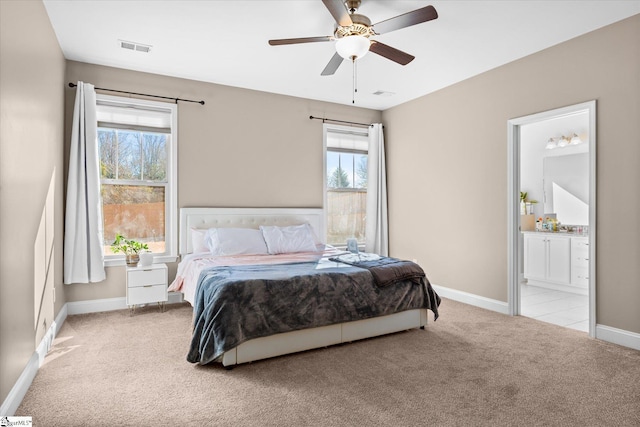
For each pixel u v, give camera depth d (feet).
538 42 11.50
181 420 6.44
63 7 9.52
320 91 16.31
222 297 8.57
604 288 10.48
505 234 13.29
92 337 10.63
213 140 15.24
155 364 8.81
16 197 7.00
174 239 14.51
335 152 18.29
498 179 13.50
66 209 12.27
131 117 13.92
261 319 8.78
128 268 12.58
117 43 11.59
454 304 14.56
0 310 6.08
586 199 18.10
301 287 9.42
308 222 17.06
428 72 13.99
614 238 10.27
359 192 18.99
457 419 6.45
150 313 13.05
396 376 8.14
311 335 9.51
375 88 15.85
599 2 9.23
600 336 10.53
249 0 9.23
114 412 6.69
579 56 11.05
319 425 6.29
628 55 9.98
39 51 8.91
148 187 14.39
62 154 12.11
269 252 14.35
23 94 7.55
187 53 12.34
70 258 12.19
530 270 18.86
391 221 18.72
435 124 16.20
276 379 8.02
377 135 18.58
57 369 8.50
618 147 10.18
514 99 12.91
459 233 15.06
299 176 17.15
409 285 11.05
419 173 17.03
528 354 9.41
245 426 6.27
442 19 10.09
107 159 13.74
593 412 6.68
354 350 9.71
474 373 8.29
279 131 16.65
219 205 15.39
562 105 11.49
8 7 6.68
